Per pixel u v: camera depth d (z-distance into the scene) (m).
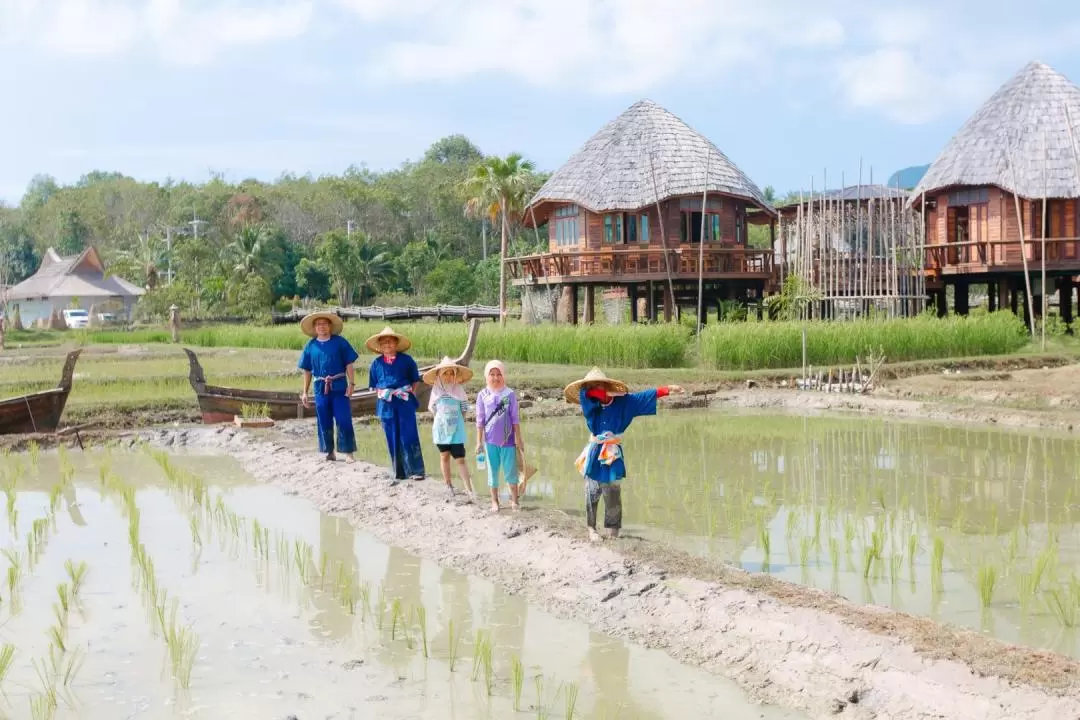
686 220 34.09
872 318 28.36
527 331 27.69
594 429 8.98
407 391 12.00
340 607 7.65
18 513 11.20
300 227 82.75
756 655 6.31
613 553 8.23
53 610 7.60
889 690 5.59
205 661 6.56
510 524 9.41
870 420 18.64
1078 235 31.27
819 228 31.23
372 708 5.82
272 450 14.77
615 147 35.00
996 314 27.89
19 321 61.03
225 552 9.31
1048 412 17.62
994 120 32.41
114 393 21.17
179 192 91.00
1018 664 5.60
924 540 9.30
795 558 8.66
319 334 13.50
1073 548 9.00
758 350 24.45
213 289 60.59
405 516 10.39
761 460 14.15
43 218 94.38
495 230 83.94
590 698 5.93
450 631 6.75
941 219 33.53
